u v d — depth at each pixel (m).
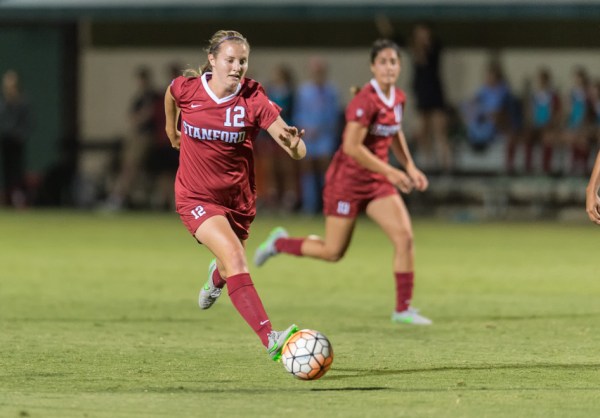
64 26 99.06
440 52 84.69
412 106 95.06
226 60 26.27
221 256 26.25
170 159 91.38
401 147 37.91
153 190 94.88
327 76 98.44
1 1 92.00
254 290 25.72
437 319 37.62
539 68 93.62
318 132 83.81
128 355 29.45
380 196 37.06
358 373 26.88
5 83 93.81
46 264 55.19
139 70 90.88
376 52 36.28
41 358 28.89
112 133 101.44
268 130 26.52
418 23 95.25
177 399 23.47
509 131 85.19
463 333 34.25
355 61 98.00
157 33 100.56
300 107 84.12
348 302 42.31
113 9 91.19
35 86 100.06
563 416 21.92
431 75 84.62
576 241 69.81
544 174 84.31
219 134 26.78
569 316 38.25
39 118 100.19
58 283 47.56
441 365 28.11
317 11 87.75
